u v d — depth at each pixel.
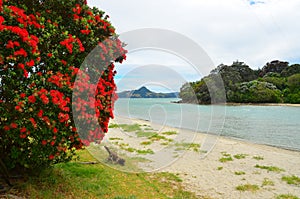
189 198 5.12
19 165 4.41
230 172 7.10
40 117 3.35
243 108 32.62
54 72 3.79
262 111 28.83
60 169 5.20
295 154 9.61
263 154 9.50
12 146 3.79
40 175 4.49
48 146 3.69
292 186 6.15
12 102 3.30
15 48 3.23
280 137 13.48
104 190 4.67
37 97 3.31
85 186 4.66
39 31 3.70
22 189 3.95
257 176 6.83
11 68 3.29
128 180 5.53
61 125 3.70
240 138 13.02
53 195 4.04
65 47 3.78
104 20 4.68
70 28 4.27
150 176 6.22
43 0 4.12
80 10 4.38
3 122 3.38
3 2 3.57
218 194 5.51
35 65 3.58
